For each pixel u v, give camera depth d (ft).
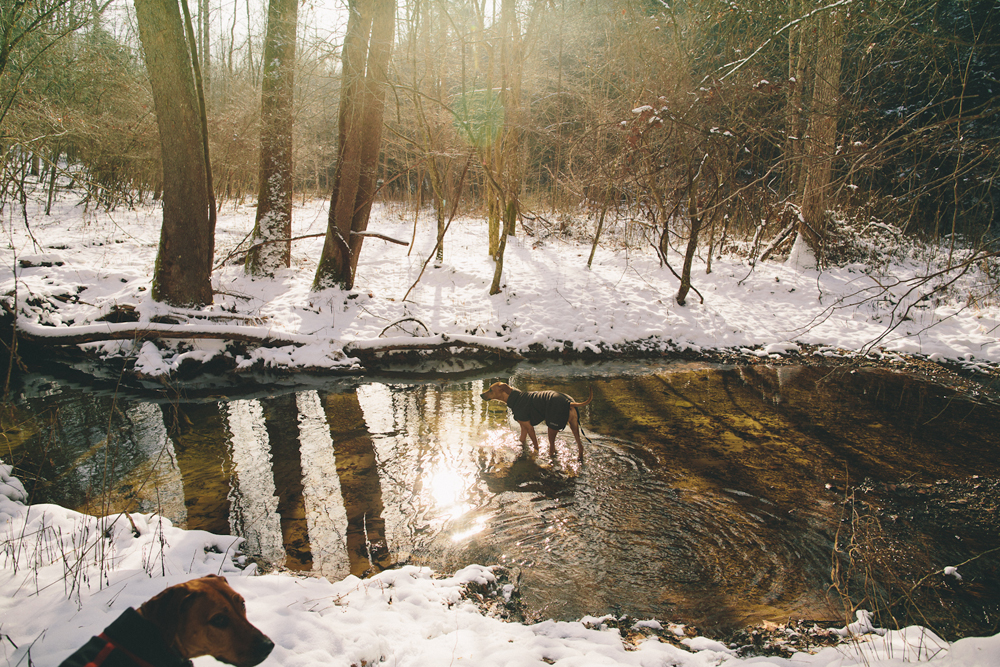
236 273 45.16
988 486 21.26
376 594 14.37
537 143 69.51
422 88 48.91
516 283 46.73
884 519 19.08
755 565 16.70
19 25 34.35
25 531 15.85
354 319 40.42
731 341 40.93
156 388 32.45
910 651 12.16
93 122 49.24
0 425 25.62
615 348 40.32
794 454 24.16
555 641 12.92
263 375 35.06
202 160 35.17
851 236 48.78
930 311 42.01
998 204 36.17
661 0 42.04
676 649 12.82
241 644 8.18
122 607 12.17
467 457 23.85
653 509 19.74
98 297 38.68
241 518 18.95
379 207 77.92
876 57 34.76
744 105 38.68
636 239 58.70
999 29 30.50
